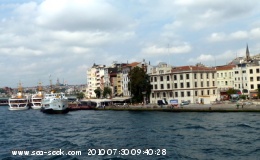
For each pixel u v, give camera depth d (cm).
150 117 10738
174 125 8000
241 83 16188
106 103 19088
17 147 5941
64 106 15588
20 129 9112
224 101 14238
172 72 15738
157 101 16450
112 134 6975
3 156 5141
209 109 11412
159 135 6488
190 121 8794
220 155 4631
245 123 7650
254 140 5506
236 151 4803
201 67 16012
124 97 18962
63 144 6031
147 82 16612
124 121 9819
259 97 14338
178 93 15638
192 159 4488
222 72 17325
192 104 14075
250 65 15838
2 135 7862
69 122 10544
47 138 6950
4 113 19200
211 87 15838
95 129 8044
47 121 11575
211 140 5700
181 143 5547
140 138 6234
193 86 15238
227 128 7006
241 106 11169
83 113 15038
